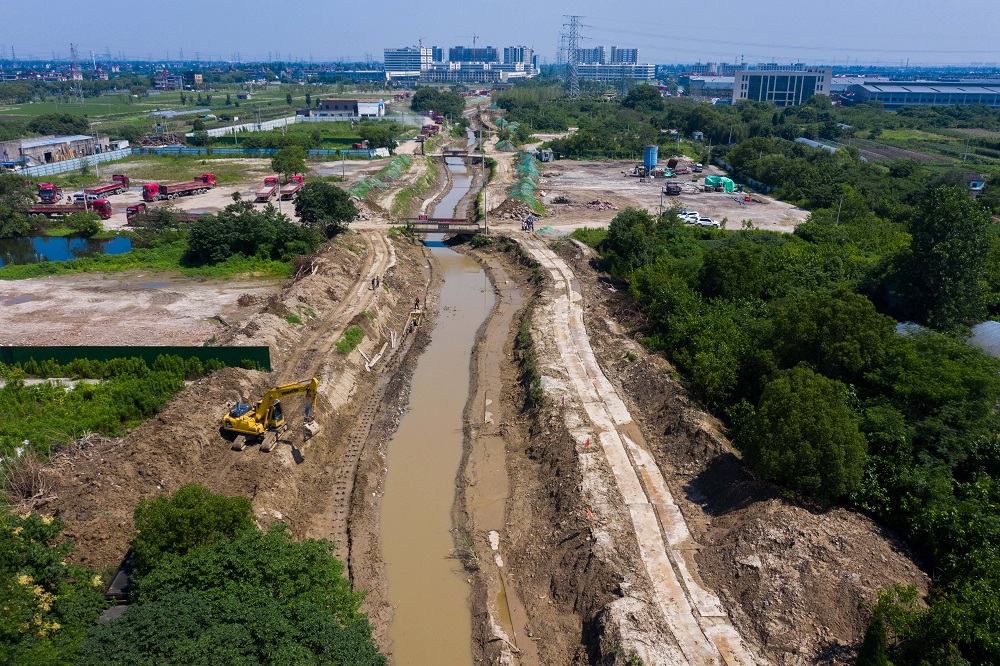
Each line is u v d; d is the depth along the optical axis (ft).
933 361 120.78
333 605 79.61
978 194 338.34
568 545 104.63
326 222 262.06
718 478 116.47
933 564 91.81
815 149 428.15
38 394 139.23
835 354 122.93
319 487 123.13
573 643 90.07
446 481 128.36
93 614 77.87
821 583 88.07
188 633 68.03
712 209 334.65
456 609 98.17
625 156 510.99
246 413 126.31
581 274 232.12
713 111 617.62
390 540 112.06
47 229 301.22
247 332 161.38
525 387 158.10
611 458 125.08
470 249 282.36
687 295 176.76
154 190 347.56
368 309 193.26
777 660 82.69
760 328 153.69
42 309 195.42
